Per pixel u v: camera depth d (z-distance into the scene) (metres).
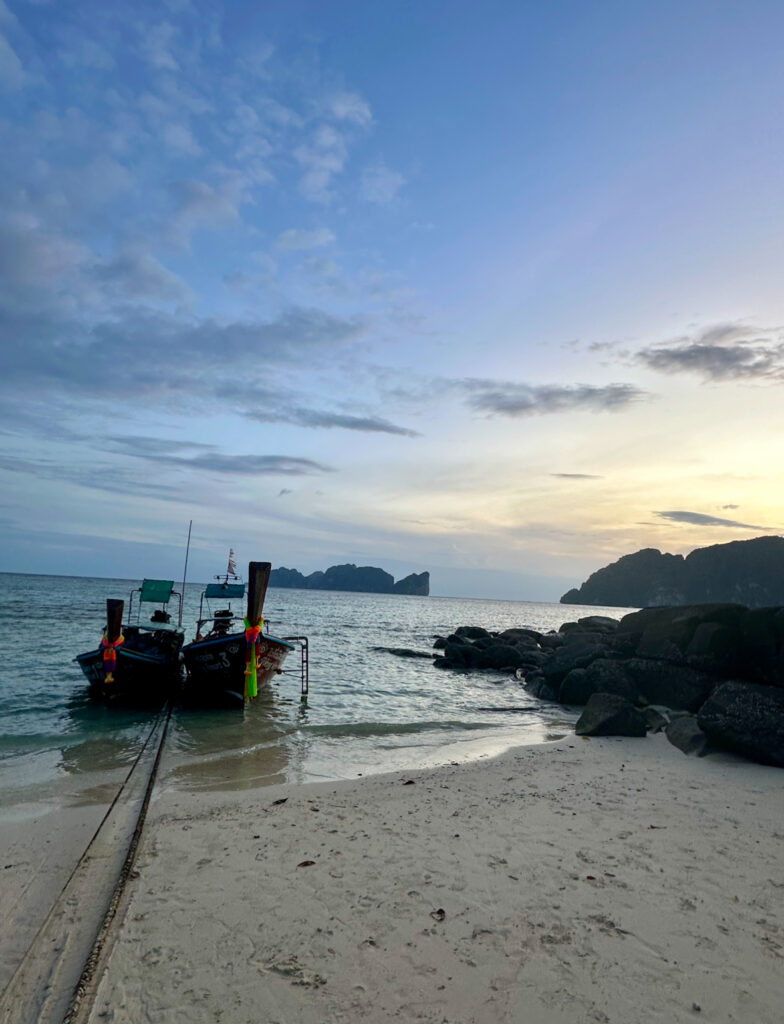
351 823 7.95
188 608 59.72
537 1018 4.16
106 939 5.16
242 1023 4.14
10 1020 4.30
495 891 5.91
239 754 12.43
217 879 6.26
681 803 8.71
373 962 4.80
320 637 44.50
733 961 4.74
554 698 21.19
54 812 8.59
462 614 112.38
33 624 38.53
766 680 14.59
